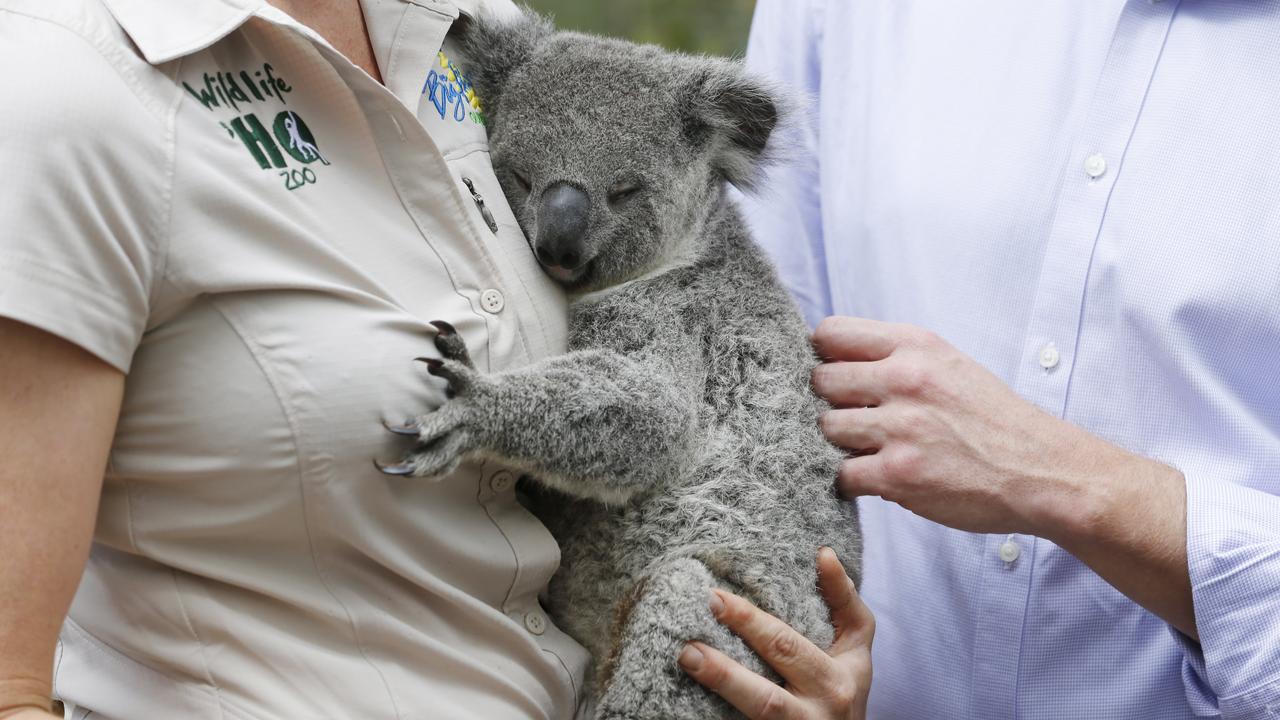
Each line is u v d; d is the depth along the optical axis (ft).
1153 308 8.54
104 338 5.26
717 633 7.60
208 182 5.58
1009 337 9.39
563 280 8.79
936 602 9.84
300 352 5.77
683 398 8.27
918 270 9.88
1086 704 9.15
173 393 5.69
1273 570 7.52
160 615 6.08
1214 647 7.74
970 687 9.66
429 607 6.50
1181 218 8.52
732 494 8.30
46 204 5.03
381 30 6.97
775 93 10.13
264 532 5.97
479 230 7.23
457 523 6.75
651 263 9.10
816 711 7.57
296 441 5.75
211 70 5.84
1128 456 8.11
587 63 9.12
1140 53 8.76
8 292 4.94
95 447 5.35
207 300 5.65
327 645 6.23
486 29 9.10
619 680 7.59
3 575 5.08
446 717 6.34
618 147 8.80
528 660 6.95
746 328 8.95
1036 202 9.25
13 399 5.10
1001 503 8.04
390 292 6.37
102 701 6.28
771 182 10.85
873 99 10.47
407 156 6.48
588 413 7.41
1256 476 8.40
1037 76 9.37
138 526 5.93
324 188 6.17
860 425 8.61
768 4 11.86
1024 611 9.23
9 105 5.03
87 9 5.45
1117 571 7.98
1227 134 8.44
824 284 11.62
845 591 8.23
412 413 6.27
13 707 5.03
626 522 8.28
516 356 7.29
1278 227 8.20
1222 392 8.44
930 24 10.12
